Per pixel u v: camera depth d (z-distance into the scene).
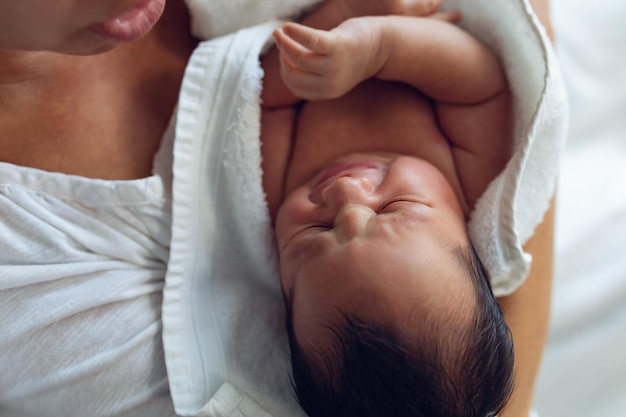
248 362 0.75
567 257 1.13
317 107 0.79
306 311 0.68
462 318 0.66
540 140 0.76
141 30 0.55
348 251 0.66
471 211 0.78
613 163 1.18
